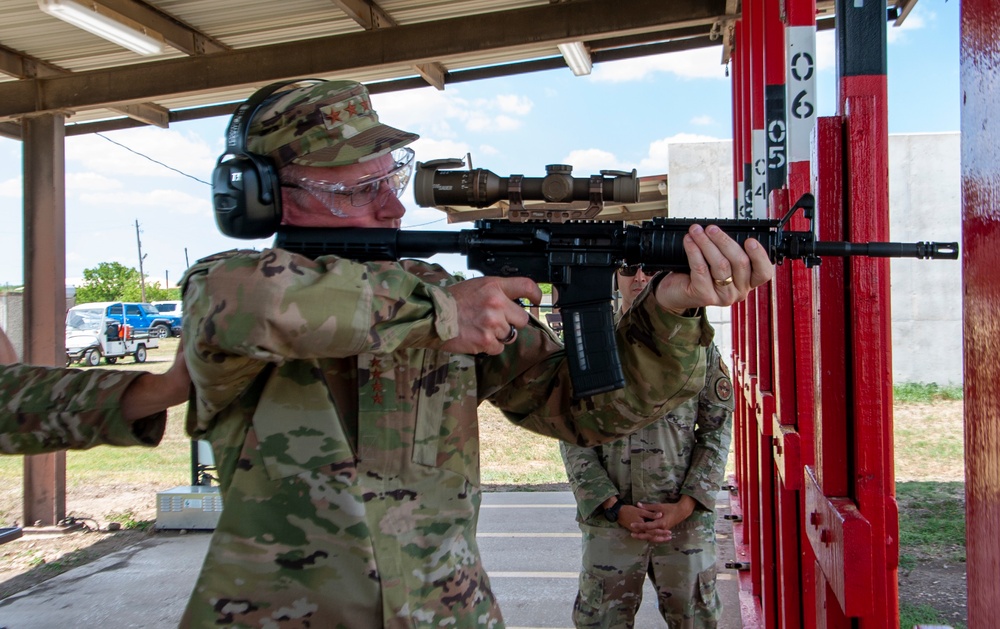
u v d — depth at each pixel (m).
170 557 6.70
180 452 11.65
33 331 7.23
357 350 1.44
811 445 2.83
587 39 6.18
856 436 1.77
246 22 6.36
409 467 1.67
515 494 8.41
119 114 8.22
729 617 4.88
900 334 11.67
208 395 1.59
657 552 3.34
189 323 1.48
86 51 6.87
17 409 1.84
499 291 1.56
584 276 1.85
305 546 1.58
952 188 11.16
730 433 3.39
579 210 1.85
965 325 0.97
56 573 6.39
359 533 1.58
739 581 5.18
